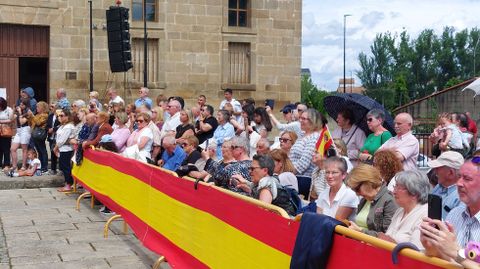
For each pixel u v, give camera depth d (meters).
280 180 6.77
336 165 5.44
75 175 12.02
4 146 14.20
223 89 22.11
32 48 20.27
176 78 21.61
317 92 43.19
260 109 10.35
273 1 22.61
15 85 20.08
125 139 10.60
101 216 10.16
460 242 4.02
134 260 7.46
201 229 5.77
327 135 6.56
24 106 14.09
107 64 20.78
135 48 21.23
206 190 5.68
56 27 20.19
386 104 55.41
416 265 3.13
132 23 21.00
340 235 3.75
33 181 13.15
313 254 3.83
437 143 9.65
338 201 5.43
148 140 10.09
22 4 19.84
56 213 10.37
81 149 11.45
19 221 9.69
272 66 22.69
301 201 6.16
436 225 3.18
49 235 8.74
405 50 65.00
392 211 4.78
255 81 22.50
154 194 7.29
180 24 21.59
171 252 6.60
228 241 5.16
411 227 4.29
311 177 7.02
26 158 13.91
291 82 22.94
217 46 22.03
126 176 8.57
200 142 10.99
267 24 22.58
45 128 13.82
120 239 8.55
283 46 22.80
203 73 21.89
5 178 13.21
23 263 7.30
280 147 7.60
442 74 65.31
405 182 4.35
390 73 64.75
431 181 5.70
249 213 4.78
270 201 5.67
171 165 9.00
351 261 3.63
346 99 8.00
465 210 4.10
